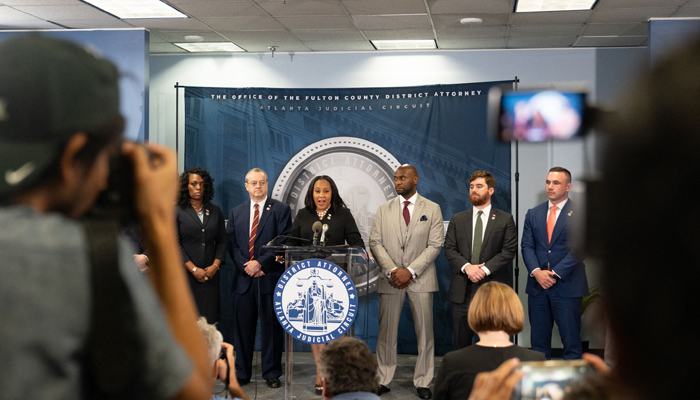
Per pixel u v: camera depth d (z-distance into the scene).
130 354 0.41
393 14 4.87
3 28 5.37
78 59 0.40
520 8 4.71
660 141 0.21
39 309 0.38
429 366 4.51
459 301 4.50
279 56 6.20
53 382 0.38
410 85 6.06
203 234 4.88
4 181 0.38
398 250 4.55
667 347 0.21
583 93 0.48
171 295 0.51
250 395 4.48
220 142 5.93
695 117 0.20
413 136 5.79
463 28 5.25
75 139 0.40
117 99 0.43
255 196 4.98
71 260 0.39
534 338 4.62
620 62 5.81
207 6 4.71
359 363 2.02
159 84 6.27
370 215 5.88
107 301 0.40
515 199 5.77
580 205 0.23
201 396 0.48
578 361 0.56
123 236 0.45
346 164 5.90
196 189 4.92
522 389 0.57
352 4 4.63
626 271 0.22
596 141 0.23
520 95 0.65
